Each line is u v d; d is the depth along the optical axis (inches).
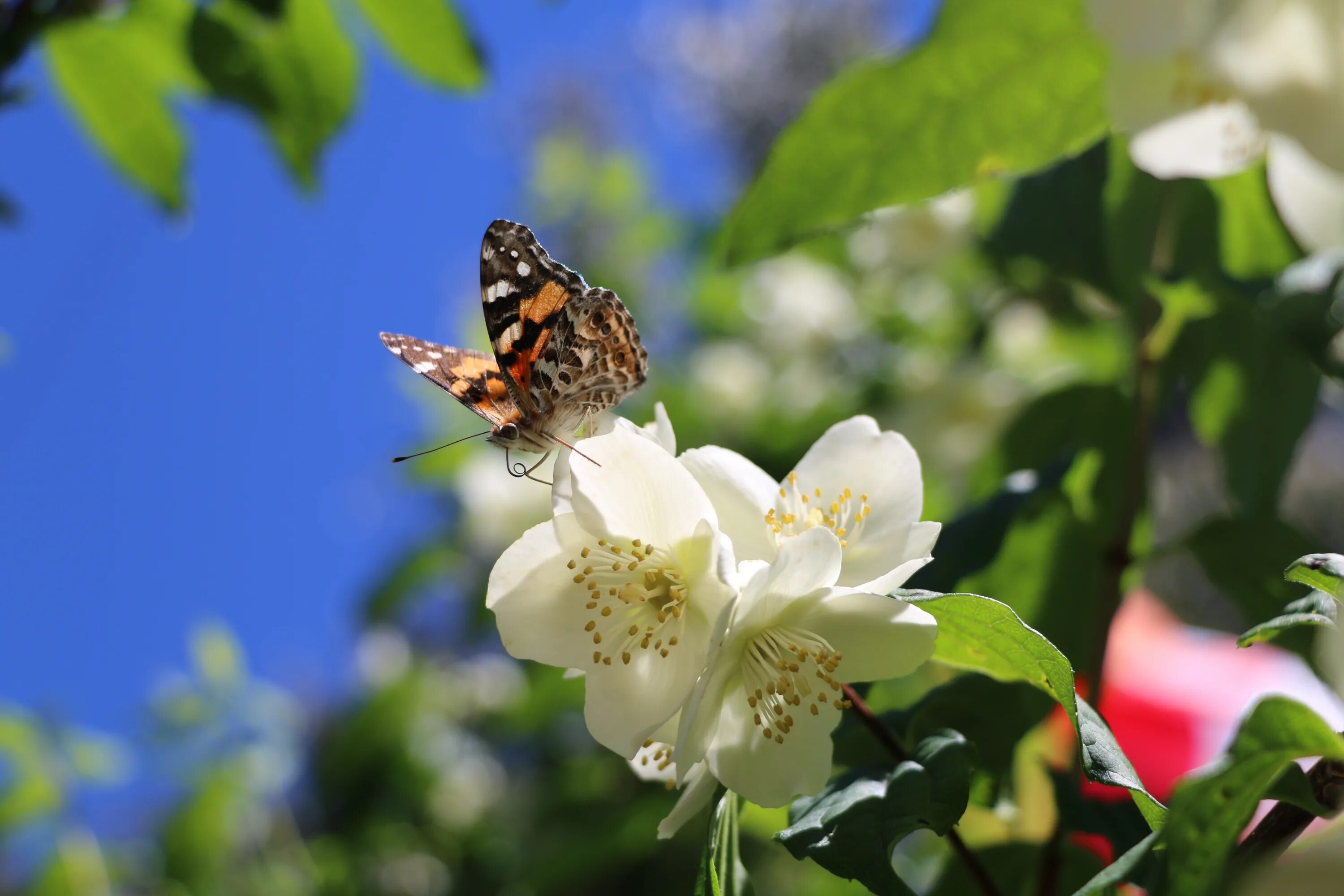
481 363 15.1
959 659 12.7
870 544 13.2
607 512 12.8
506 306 14.3
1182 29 11.0
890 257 24.6
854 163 12.5
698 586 12.7
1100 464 16.0
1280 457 15.5
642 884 25.9
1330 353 13.4
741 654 12.6
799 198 12.6
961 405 22.2
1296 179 11.9
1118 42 11.1
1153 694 17.8
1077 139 12.4
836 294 26.7
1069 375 21.0
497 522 25.7
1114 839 13.1
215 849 26.0
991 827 15.4
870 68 12.2
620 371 14.7
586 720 12.6
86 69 15.5
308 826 30.2
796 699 12.5
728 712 12.6
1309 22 10.8
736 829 12.6
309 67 15.5
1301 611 11.8
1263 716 10.8
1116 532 15.4
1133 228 15.0
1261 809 12.9
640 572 12.9
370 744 28.7
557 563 12.9
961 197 21.6
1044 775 13.8
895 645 12.5
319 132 15.7
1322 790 11.3
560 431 14.6
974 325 24.4
